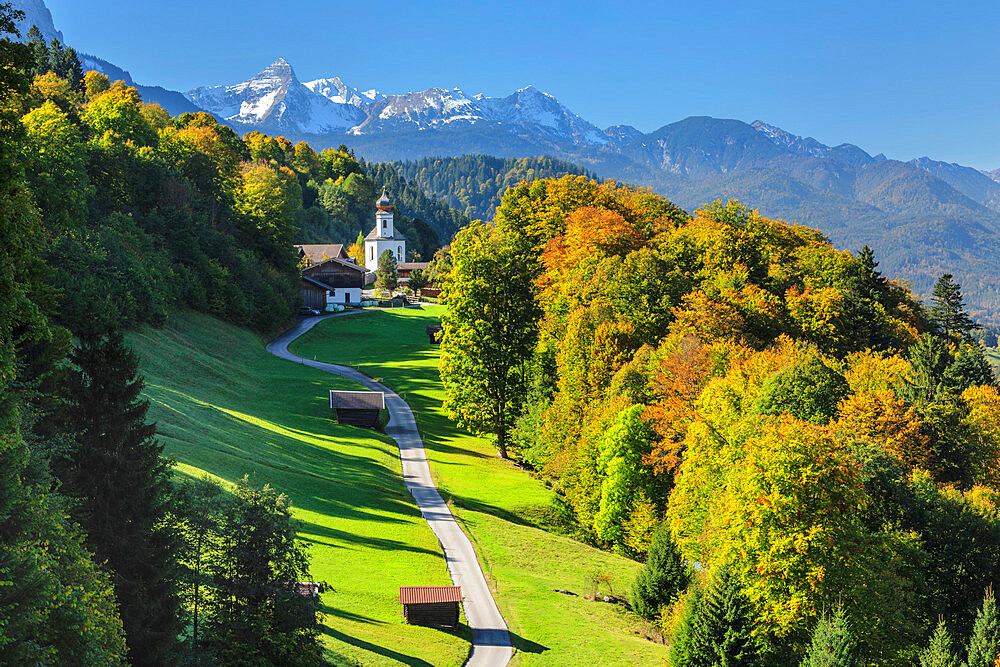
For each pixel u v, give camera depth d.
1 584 20.41
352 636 41.28
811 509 41.41
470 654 44.06
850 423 59.28
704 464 51.78
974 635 39.88
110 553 29.00
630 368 65.69
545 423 72.12
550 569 59.22
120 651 25.08
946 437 63.72
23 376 29.52
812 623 39.84
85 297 77.00
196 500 33.50
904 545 46.81
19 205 26.86
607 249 86.75
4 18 27.09
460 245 82.81
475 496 71.75
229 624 31.61
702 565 51.09
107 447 29.81
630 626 51.62
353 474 70.25
